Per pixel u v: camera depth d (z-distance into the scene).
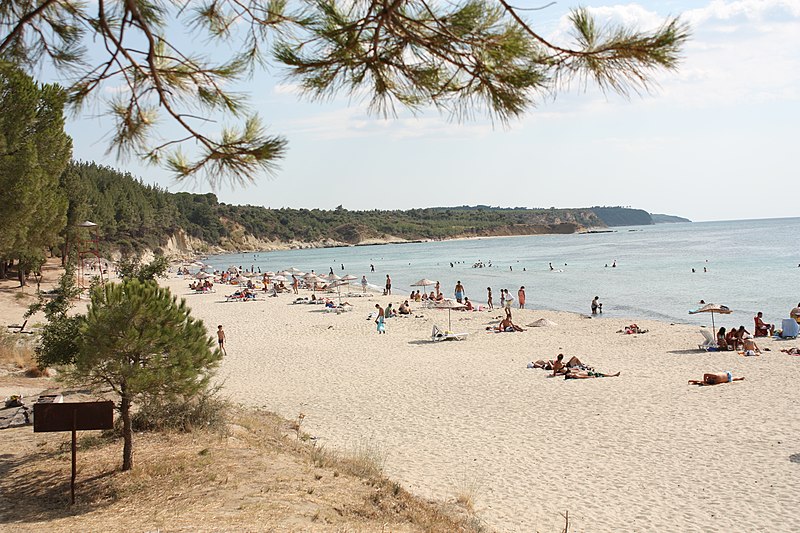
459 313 38.78
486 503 10.58
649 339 26.69
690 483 11.13
